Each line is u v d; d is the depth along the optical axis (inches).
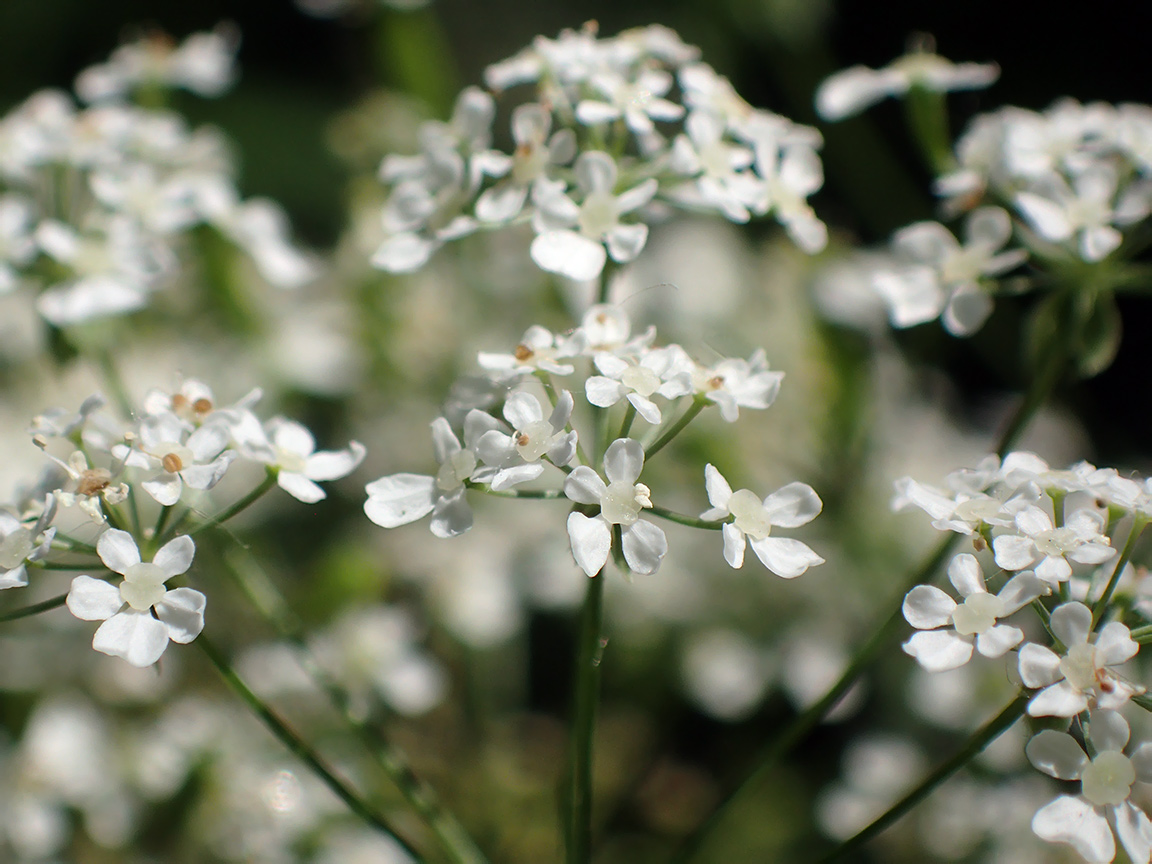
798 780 4.6
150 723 4.2
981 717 4.3
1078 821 2.8
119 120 3.9
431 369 4.9
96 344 3.8
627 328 3.2
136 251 3.8
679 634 4.7
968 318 3.6
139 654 2.9
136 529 3.1
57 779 4.1
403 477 3.1
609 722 4.8
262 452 3.1
